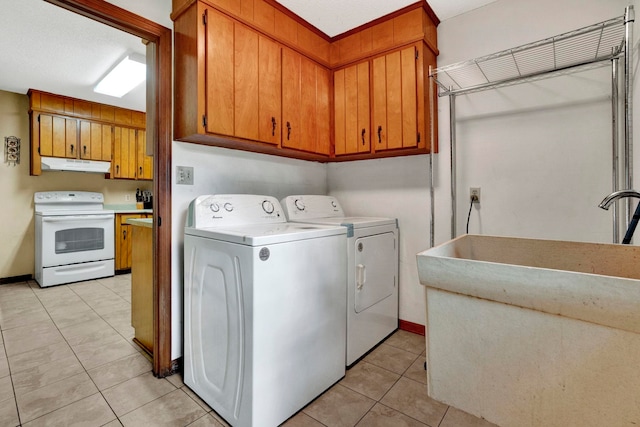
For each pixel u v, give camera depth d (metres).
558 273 0.49
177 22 1.74
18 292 3.31
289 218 2.16
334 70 2.42
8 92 3.58
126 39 2.38
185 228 1.70
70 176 4.05
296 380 1.48
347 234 1.82
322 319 1.62
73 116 3.82
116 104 4.07
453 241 0.93
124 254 4.12
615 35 1.54
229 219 1.80
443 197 2.21
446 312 0.63
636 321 0.44
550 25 1.80
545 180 1.85
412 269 2.37
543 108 1.85
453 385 0.63
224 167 2.08
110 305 2.94
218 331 1.47
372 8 2.03
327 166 2.93
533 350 0.53
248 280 1.30
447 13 2.09
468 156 2.11
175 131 1.79
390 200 2.49
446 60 2.16
